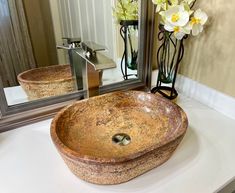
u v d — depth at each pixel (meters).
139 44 1.01
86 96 0.95
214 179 0.66
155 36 1.12
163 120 0.83
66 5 0.84
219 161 0.72
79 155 0.57
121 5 0.93
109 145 0.78
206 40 0.93
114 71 1.02
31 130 0.85
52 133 0.66
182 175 0.67
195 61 1.01
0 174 0.68
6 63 0.79
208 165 0.71
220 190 0.65
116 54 0.99
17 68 0.82
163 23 0.92
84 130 0.82
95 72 0.90
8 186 0.64
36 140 0.81
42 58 0.86
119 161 0.55
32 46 0.83
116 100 0.90
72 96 0.94
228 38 0.84
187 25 0.81
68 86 0.94
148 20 0.96
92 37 0.92
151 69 1.10
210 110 0.98
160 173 0.68
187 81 1.08
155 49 1.18
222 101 0.94
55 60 0.89
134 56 1.04
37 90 0.88
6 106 0.81
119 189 0.63
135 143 0.79
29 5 0.77
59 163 0.71
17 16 0.77
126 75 1.06
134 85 1.08
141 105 0.90
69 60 0.91
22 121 0.86
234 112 0.91
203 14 0.82
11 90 0.82
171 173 0.68
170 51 1.08
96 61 0.86
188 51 1.03
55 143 0.62
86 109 0.85
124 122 0.88
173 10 0.81
